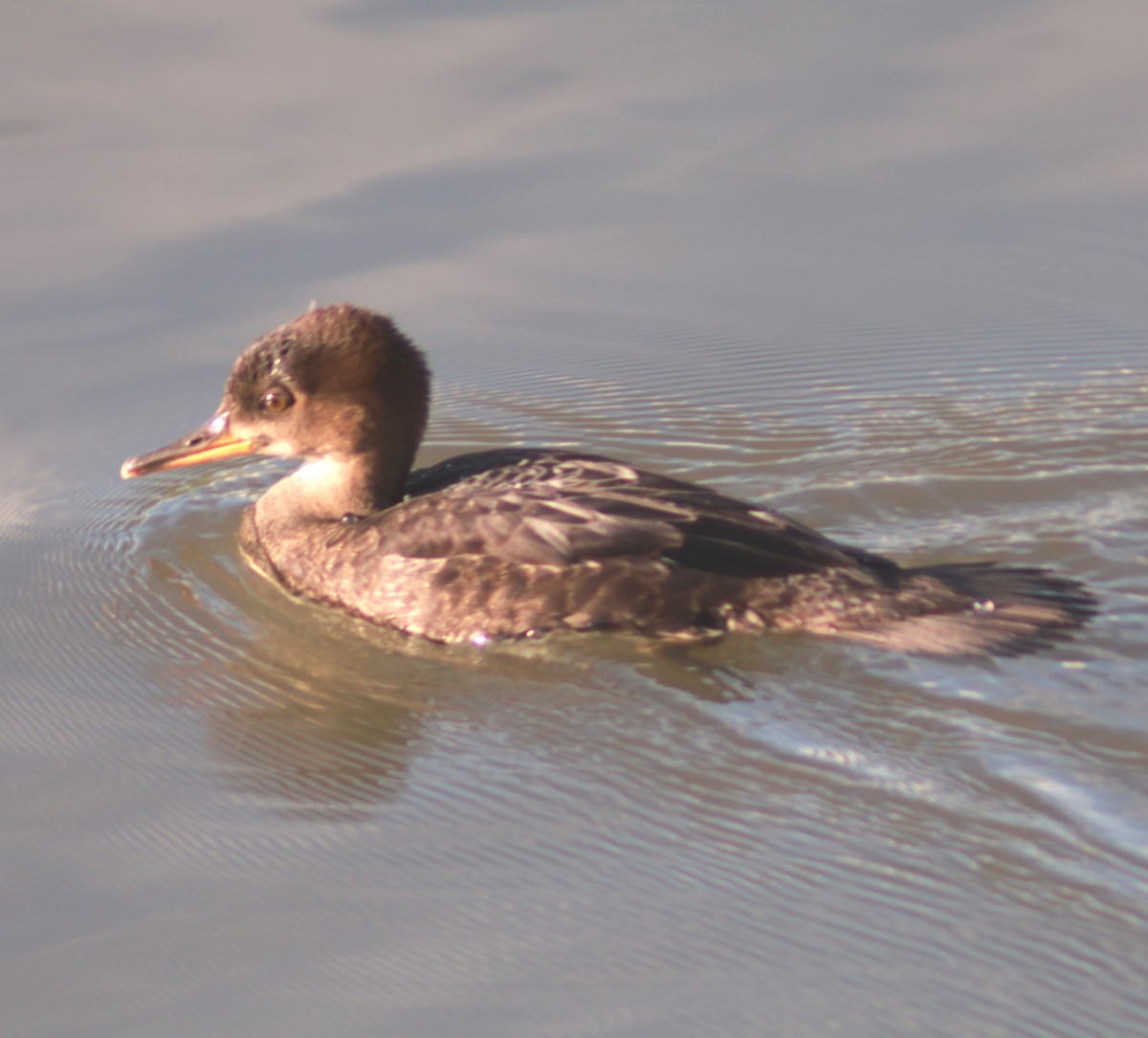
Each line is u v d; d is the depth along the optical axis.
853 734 10.49
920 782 9.91
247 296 17.47
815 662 11.30
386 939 8.86
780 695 11.00
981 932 8.56
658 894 9.09
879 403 15.50
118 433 15.53
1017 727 10.38
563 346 16.78
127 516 14.47
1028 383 15.62
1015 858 9.12
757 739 10.52
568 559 11.93
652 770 10.30
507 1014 8.23
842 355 16.42
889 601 11.63
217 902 9.27
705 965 8.49
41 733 11.26
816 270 17.89
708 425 15.34
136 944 8.91
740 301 17.39
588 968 8.53
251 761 10.77
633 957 8.60
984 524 13.27
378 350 13.05
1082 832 9.30
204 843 9.86
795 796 9.89
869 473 14.27
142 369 16.42
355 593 12.57
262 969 8.67
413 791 10.27
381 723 11.13
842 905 8.87
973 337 16.55
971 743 10.25
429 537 12.31
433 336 16.84
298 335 13.09
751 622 11.73
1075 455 14.32
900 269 17.80
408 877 9.41
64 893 9.41
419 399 13.27
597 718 10.94
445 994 8.41
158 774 10.66
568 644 11.88
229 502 14.74
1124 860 9.05
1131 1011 7.96
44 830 10.04
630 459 14.79
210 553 13.77
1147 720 10.36
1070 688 10.74
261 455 14.77
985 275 17.58
